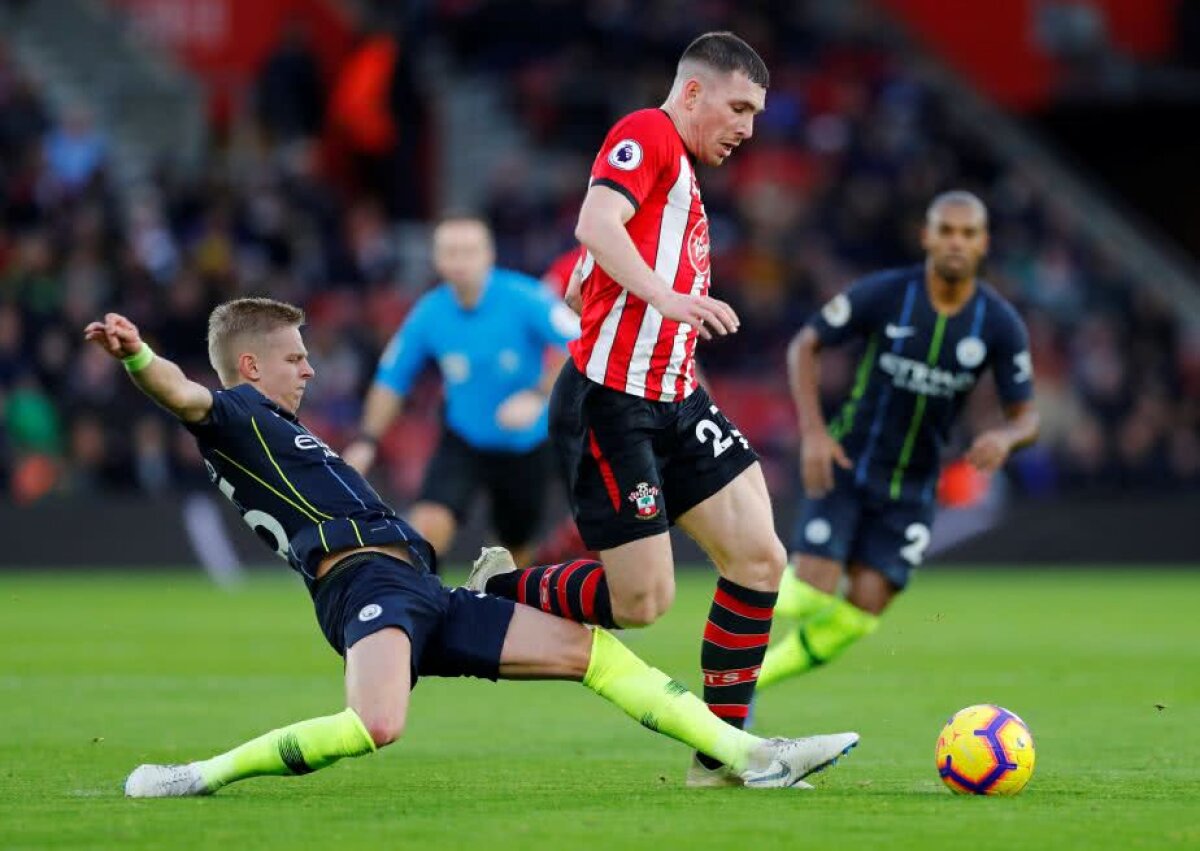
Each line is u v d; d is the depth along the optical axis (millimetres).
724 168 86062
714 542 20719
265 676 35219
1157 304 92625
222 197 75000
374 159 85375
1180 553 76500
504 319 37812
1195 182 104000
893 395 28484
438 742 25422
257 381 20516
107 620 49562
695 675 36031
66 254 69375
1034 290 88562
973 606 56344
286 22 89562
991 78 102188
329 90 89938
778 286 80188
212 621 49250
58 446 66500
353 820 17422
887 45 99312
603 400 20234
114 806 18500
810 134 89000
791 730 26891
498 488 38938
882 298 28422
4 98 76250
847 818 17516
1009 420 29281
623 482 20188
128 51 90000
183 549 67375
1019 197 92125
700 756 20297
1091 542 75688
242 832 16641
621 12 92000
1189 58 102438
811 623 28297
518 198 79000
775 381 75625
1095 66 101938
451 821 17344
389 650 18953
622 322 20156
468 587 20750
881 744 25094
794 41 94312
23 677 34969
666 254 20250
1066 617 51969
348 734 18656
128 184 84000
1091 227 94625
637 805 18562
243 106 88812
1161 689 33062
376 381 38469
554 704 30734
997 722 19406
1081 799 19062
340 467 20391
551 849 15641
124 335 18547
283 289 72438
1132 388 84000
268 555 68188
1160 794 19547
